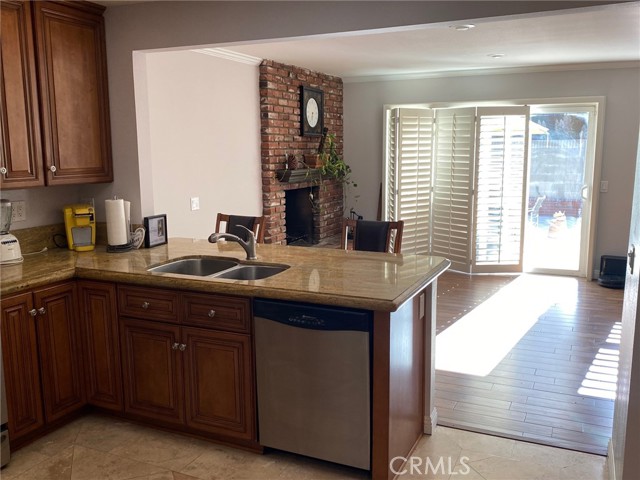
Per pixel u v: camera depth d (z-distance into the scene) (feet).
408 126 21.38
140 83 11.76
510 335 14.85
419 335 9.27
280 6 10.12
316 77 21.93
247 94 18.21
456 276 21.63
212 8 10.64
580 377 12.14
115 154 12.01
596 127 20.20
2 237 10.23
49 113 10.55
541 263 22.20
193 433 9.79
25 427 9.26
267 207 19.43
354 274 9.20
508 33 14.30
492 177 21.12
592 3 8.07
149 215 12.25
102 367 10.15
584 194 21.07
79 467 8.88
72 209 11.46
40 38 10.27
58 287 9.71
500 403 10.91
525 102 21.11
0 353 8.63
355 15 9.61
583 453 9.12
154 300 9.41
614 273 20.26
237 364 8.91
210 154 16.56
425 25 9.21
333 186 23.75
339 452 8.39
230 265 10.61
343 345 8.02
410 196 21.99
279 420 8.75
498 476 8.48
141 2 11.11
